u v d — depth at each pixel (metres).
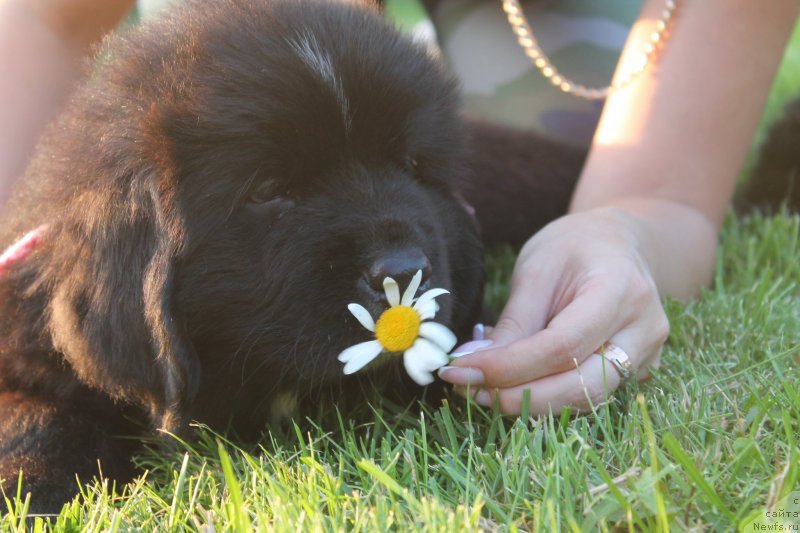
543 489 0.74
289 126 0.79
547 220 1.04
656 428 0.78
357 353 0.77
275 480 0.75
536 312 0.81
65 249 0.79
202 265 0.79
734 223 1.03
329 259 0.79
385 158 0.81
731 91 0.94
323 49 0.80
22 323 0.81
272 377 0.81
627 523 0.72
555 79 1.00
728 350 0.85
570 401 0.79
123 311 0.78
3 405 0.81
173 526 0.75
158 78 0.80
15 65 0.96
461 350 0.80
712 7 0.94
